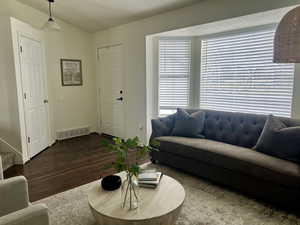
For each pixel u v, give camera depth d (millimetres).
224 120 3299
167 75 4355
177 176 3084
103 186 1974
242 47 3611
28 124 3822
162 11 3725
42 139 4305
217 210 2264
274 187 2254
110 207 1717
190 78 4324
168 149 3232
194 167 2986
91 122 5590
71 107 5184
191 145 2980
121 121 4938
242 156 2518
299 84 3016
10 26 3404
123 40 4582
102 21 4594
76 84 5215
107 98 5242
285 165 2256
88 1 3822
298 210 2139
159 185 2061
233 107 3854
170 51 4281
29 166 3506
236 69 3736
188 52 4270
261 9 2693
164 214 1638
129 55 4500
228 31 3727
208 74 4137
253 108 3605
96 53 5344
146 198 1844
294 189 2113
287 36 2031
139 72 4336
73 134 5199
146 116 4336
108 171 3277
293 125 2623
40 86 4305
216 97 4078
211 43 4020
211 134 3379
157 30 3904
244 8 2832
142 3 3553
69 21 4852
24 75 3748
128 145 1769
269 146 2549
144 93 4301
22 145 3613
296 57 2012
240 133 3078
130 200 1742
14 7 3918
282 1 2527
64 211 2256
